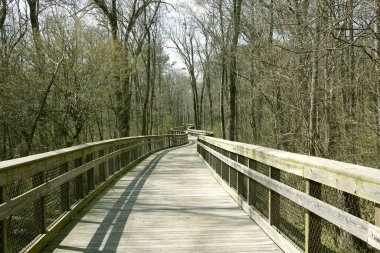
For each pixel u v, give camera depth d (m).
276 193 4.91
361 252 4.32
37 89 13.52
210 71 35.50
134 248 4.61
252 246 4.66
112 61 15.87
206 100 68.94
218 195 7.81
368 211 4.89
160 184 9.26
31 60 13.61
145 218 6.02
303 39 7.80
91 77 14.85
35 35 13.62
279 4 9.45
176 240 4.91
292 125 11.16
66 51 13.98
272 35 11.71
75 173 6.03
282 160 4.41
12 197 3.85
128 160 12.66
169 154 19.42
